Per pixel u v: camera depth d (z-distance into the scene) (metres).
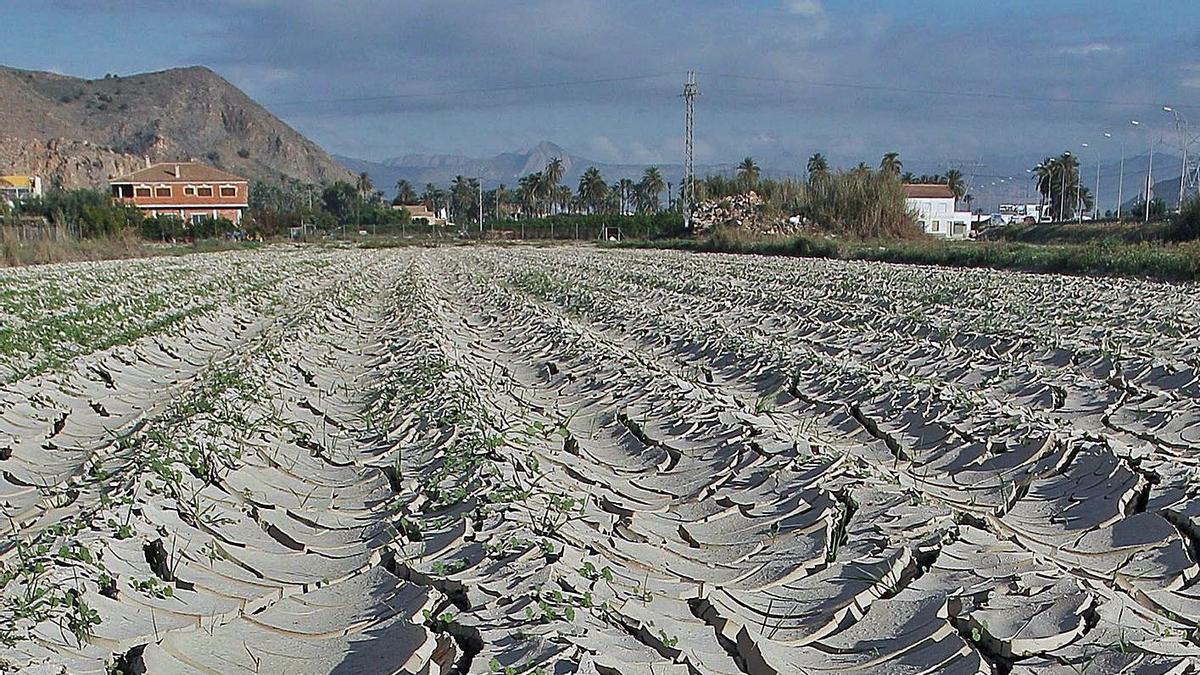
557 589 5.54
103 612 5.61
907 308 19.66
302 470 9.05
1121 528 6.85
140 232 63.75
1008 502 7.74
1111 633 4.93
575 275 30.95
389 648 5.23
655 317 18.72
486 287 28.09
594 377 12.86
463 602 5.73
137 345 15.68
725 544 7.01
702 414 10.28
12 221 43.88
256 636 5.60
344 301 23.59
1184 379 11.45
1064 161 99.62
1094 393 11.05
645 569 6.38
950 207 80.31
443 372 12.17
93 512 6.98
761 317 19.02
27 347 14.30
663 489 8.48
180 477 7.86
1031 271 30.23
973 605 5.37
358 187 134.12
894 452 9.42
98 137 188.50
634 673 4.61
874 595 5.80
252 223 76.00
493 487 7.35
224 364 13.86
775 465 8.39
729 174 87.56
